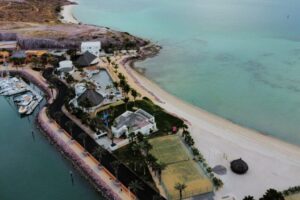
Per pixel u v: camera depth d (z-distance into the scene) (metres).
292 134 109.69
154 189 81.94
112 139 101.44
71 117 117.31
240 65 170.25
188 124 114.19
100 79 152.50
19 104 132.88
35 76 157.00
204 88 145.38
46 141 109.62
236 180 85.75
